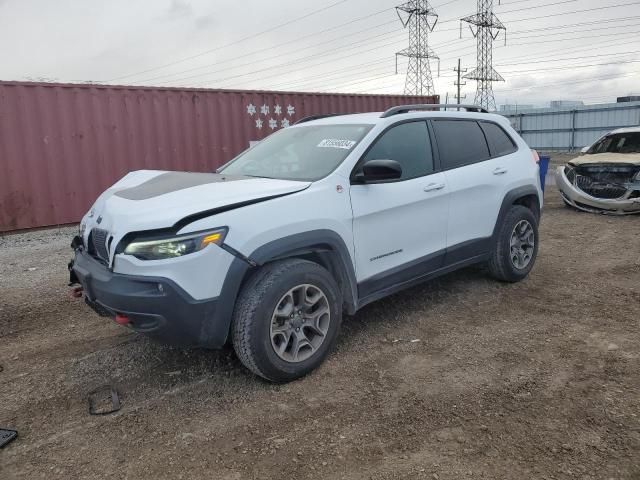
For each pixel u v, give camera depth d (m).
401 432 2.98
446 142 4.86
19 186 8.88
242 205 3.38
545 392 3.35
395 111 4.53
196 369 3.84
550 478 2.54
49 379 3.77
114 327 4.74
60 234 9.12
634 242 7.54
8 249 8.13
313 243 3.61
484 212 5.06
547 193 13.70
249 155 4.78
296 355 3.58
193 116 10.41
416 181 4.40
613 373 3.55
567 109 35.97
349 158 4.01
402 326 4.52
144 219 3.22
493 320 4.62
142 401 3.42
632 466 2.60
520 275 5.54
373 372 3.71
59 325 4.88
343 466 2.71
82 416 3.26
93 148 9.45
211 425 3.12
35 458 2.85
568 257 6.79
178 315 3.16
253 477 2.65
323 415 3.19
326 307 3.71
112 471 2.73
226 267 3.23
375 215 4.04
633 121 32.81
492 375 3.60
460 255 4.89
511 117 39.28
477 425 3.02
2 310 5.32
